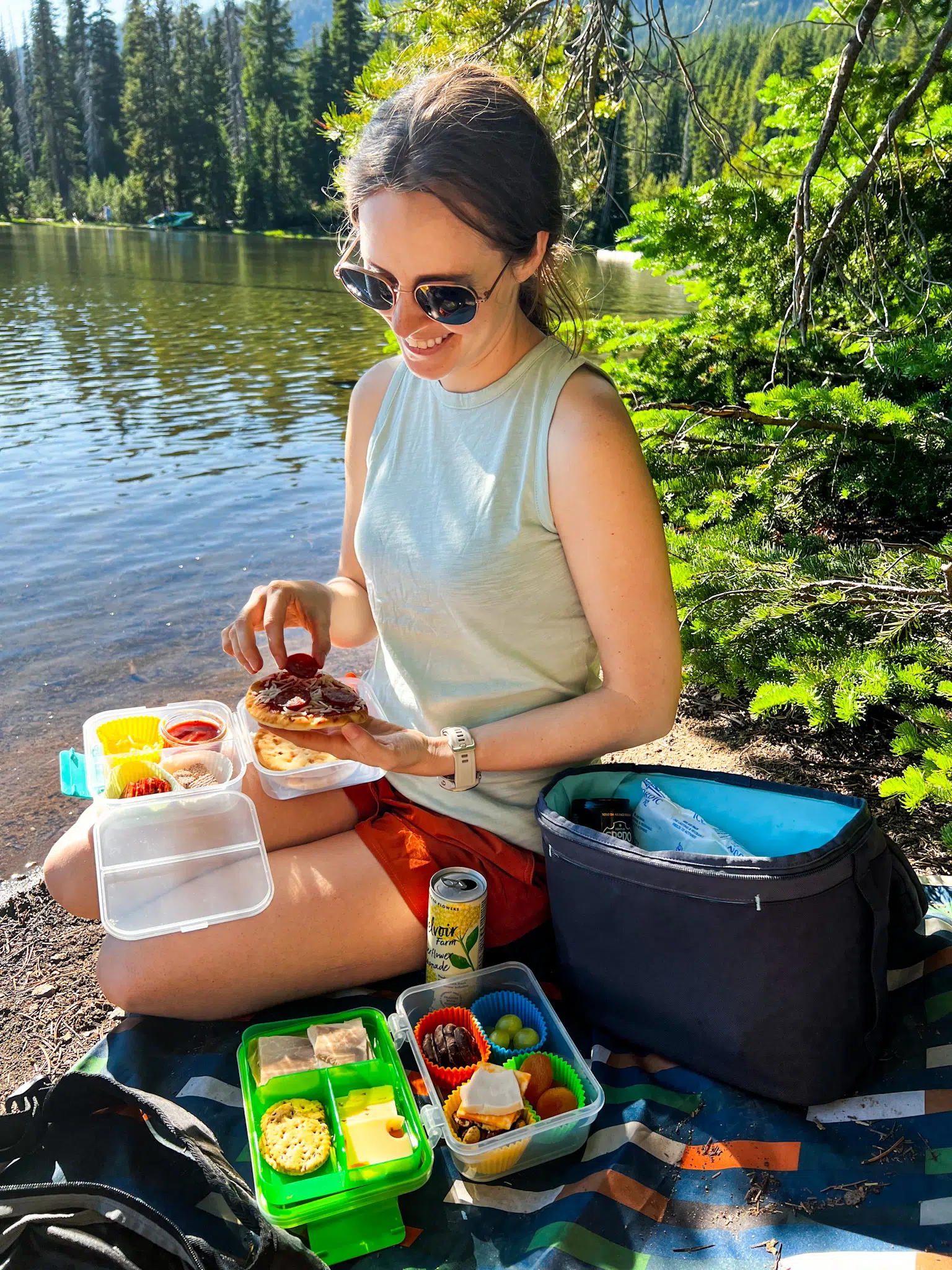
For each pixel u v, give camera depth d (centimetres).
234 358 1312
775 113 486
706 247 436
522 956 213
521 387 186
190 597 496
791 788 187
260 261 3375
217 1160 150
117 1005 191
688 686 369
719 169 455
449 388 195
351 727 177
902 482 350
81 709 374
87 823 204
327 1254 151
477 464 188
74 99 8269
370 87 391
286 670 199
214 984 186
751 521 337
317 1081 171
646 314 1513
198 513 641
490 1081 167
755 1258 147
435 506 193
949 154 415
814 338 400
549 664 197
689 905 166
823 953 163
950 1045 184
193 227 6631
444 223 164
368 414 221
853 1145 165
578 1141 168
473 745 188
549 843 183
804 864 158
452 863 196
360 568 238
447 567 188
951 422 341
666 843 187
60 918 247
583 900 181
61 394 1051
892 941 199
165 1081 180
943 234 421
